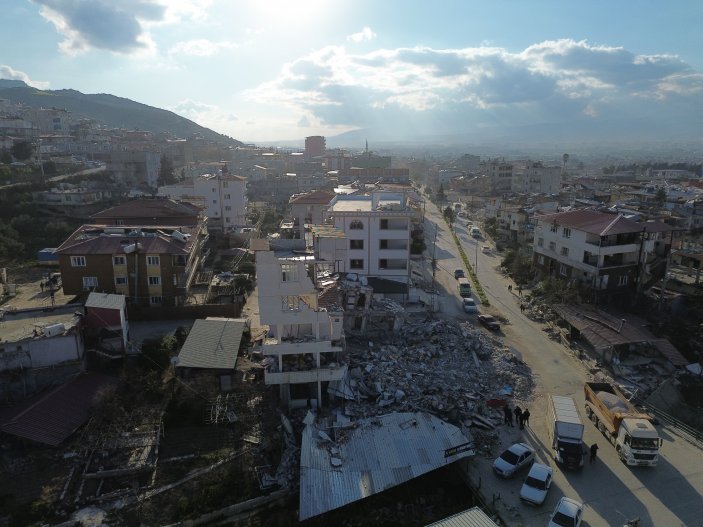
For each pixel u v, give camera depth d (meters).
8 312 43.06
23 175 102.62
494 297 69.12
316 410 39.00
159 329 52.69
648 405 41.19
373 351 47.34
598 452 35.16
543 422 38.56
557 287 62.62
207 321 49.22
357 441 33.56
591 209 74.12
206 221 84.69
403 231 65.12
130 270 54.97
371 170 173.00
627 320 54.84
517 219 100.19
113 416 36.62
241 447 34.81
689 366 46.94
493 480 32.22
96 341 43.75
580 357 50.06
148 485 31.31
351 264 66.00
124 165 131.75
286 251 43.16
